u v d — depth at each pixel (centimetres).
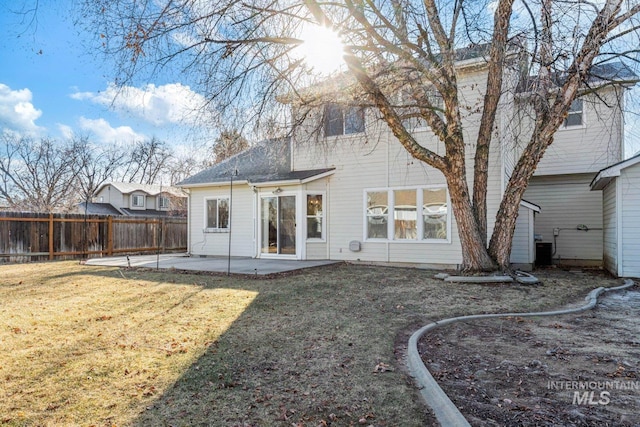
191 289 776
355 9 735
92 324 525
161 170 3841
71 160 3275
